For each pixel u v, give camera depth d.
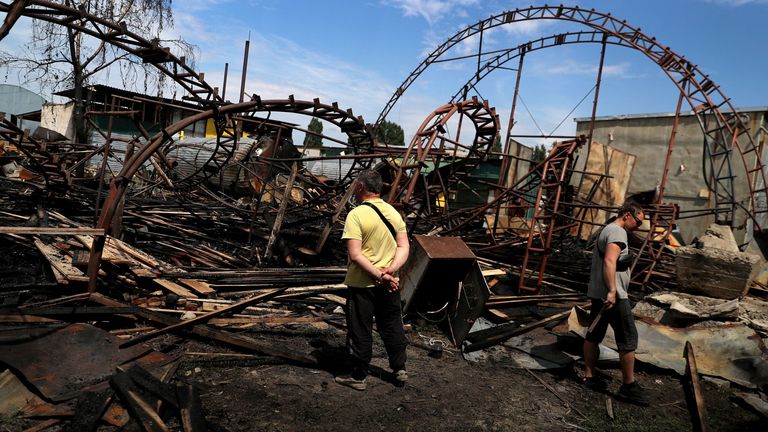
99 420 2.89
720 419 4.22
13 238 6.36
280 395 3.72
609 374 5.04
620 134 20.06
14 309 4.12
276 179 14.50
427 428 3.54
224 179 16.31
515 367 5.01
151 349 3.99
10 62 15.51
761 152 16.95
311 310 5.93
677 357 5.27
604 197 16.69
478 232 12.90
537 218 8.16
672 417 4.18
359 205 3.94
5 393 3.06
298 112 9.58
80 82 16.31
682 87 15.64
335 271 6.84
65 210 9.21
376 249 3.85
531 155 17.89
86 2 15.42
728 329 5.37
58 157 10.73
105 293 5.37
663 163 18.83
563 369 5.08
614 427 3.89
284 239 8.85
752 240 14.33
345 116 10.40
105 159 7.88
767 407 4.42
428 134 9.04
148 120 23.16
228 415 3.33
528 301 7.16
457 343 5.45
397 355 4.09
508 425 3.74
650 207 10.21
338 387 4.01
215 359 4.15
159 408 3.07
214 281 6.22
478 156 12.80
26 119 32.84
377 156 9.27
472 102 10.14
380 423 3.52
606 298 4.31
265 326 5.17
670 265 10.57
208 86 8.32
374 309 4.02
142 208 9.76
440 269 5.70
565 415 4.05
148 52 7.49
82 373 3.38
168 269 6.27
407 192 8.64
